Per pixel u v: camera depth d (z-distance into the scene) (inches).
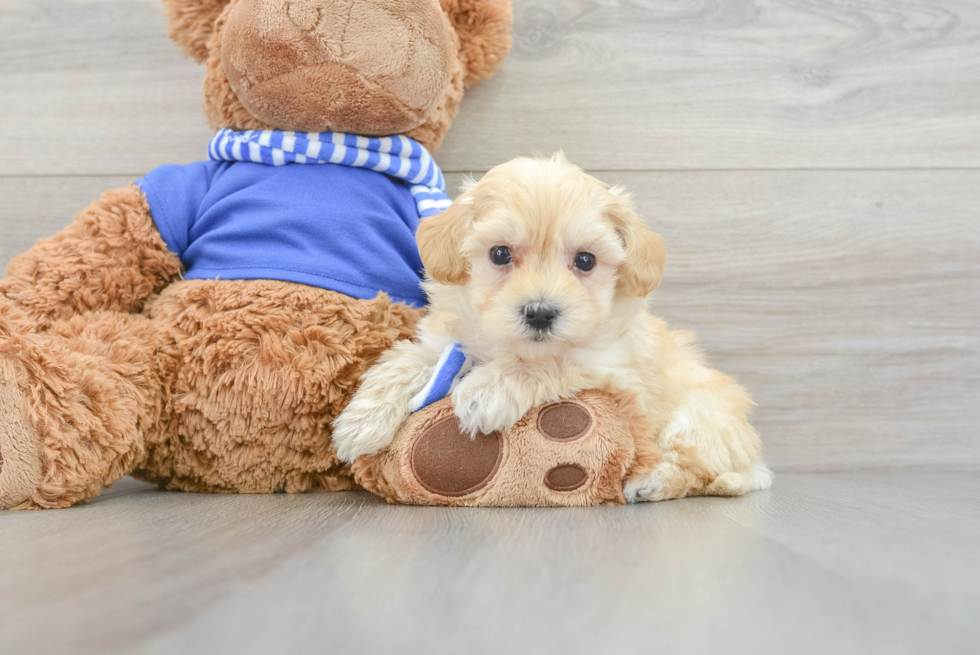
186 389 63.2
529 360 59.5
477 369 59.7
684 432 65.7
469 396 57.2
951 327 92.4
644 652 24.2
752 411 92.4
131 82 90.6
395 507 56.4
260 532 44.1
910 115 91.9
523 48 90.4
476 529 45.5
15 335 57.8
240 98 70.1
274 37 65.2
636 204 91.5
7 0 89.9
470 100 90.4
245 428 63.0
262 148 70.4
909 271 92.6
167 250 71.2
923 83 91.7
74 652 23.5
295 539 41.8
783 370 92.5
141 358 62.0
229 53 67.9
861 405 92.5
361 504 58.1
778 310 92.3
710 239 92.0
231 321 62.7
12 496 54.9
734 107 91.4
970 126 92.0
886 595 31.2
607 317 60.3
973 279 92.4
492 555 37.7
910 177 92.3
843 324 92.6
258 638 25.0
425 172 75.6
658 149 91.4
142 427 61.4
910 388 92.7
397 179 75.4
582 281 58.8
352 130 70.7
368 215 69.4
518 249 58.0
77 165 90.7
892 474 90.9
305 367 61.9
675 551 39.0
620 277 61.1
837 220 92.1
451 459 57.0
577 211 57.4
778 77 91.3
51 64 90.3
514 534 43.8
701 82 91.2
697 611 28.6
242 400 62.2
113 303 68.6
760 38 91.0
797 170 91.9
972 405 92.4
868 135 91.8
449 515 51.9
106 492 68.6
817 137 91.7
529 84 90.6
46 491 55.6
